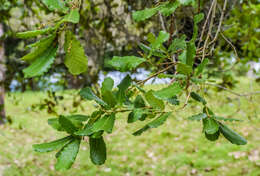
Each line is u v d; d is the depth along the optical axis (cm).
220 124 68
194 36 68
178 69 62
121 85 70
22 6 230
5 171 448
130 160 487
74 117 71
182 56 77
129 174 441
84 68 55
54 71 253
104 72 261
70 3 56
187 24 181
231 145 505
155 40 66
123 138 586
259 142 502
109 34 251
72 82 277
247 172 409
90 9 242
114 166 460
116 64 67
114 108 66
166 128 620
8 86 272
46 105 275
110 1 233
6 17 231
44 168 458
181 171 439
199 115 66
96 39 257
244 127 564
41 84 278
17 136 615
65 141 64
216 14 181
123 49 263
